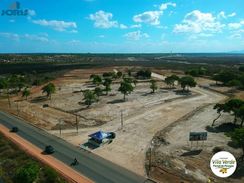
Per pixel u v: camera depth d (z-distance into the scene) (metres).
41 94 129.88
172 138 65.25
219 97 116.56
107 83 136.00
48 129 74.81
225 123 75.94
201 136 57.03
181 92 129.50
